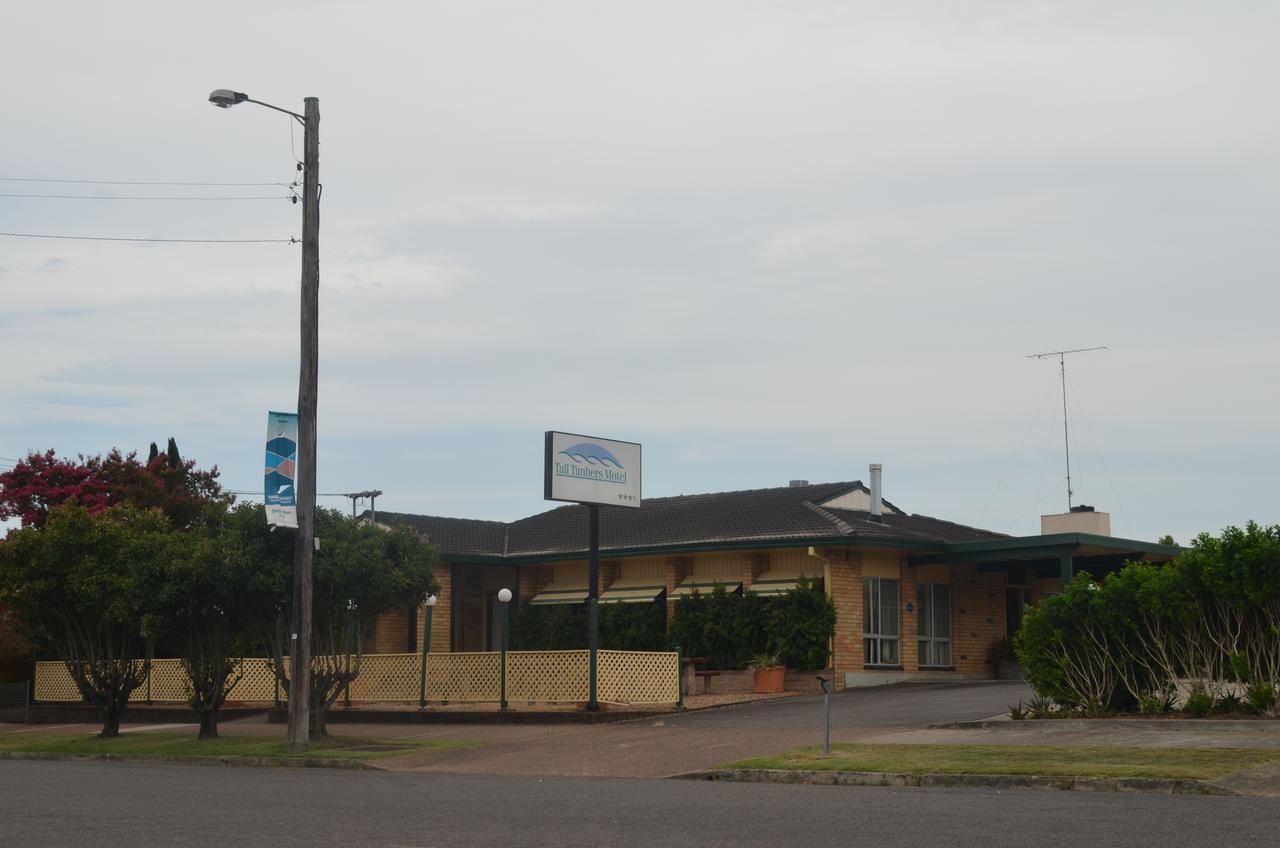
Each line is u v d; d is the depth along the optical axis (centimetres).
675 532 3728
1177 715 1981
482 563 3888
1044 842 980
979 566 3706
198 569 2475
